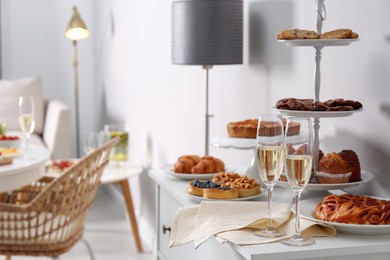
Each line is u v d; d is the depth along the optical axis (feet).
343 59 7.07
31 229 9.65
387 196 6.41
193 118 11.53
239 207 5.96
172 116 12.72
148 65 14.20
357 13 6.79
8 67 19.63
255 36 9.14
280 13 8.41
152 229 14.17
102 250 13.84
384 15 6.35
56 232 9.36
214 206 5.97
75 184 9.37
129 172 13.87
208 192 6.47
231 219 5.75
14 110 17.78
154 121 13.99
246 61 9.43
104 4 18.20
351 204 5.42
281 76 8.42
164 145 13.35
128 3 15.66
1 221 9.28
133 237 14.69
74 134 20.06
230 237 5.26
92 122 20.17
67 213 9.41
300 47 7.91
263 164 5.26
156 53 13.56
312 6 7.63
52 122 16.46
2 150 10.35
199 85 11.16
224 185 6.70
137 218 15.51
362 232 5.31
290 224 5.57
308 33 6.13
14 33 19.61
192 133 11.63
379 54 6.45
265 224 5.45
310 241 5.15
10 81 18.17
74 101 20.03
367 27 6.63
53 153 15.93
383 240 5.18
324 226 5.34
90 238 14.66
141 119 15.03
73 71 19.99
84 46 19.95
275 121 5.23
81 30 17.28
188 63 8.83
